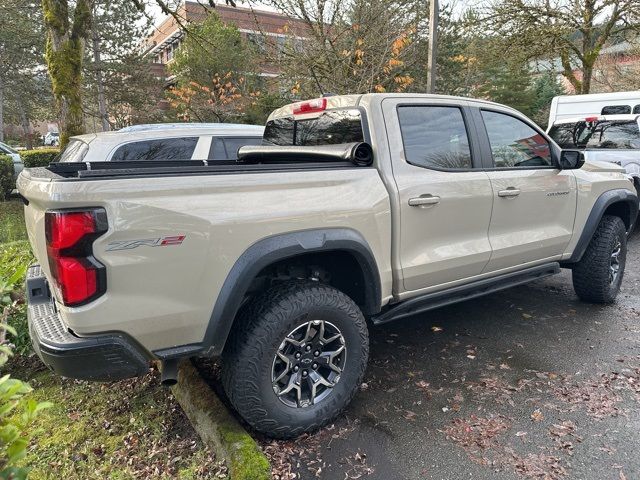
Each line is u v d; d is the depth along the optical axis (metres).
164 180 2.22
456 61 15.45
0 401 1.44
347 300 2.79
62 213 2.01
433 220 3.23
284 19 13.83
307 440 2.69
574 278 4.66
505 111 3.89
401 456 2.55
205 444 2.60
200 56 16.45
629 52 19.75
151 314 2.21
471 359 3.63
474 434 2.72
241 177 2.45
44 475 2.43
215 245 2.32
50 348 2.10
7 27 18.08
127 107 23.44
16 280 1.65
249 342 2.48
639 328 4.16
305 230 2.61
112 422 2.88
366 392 3.19
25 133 33.81
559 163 4.10
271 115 4.15
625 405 2.97
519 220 3.81
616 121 7.89
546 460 2.50
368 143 3.06
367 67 10.06
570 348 3.78
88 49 21.31
